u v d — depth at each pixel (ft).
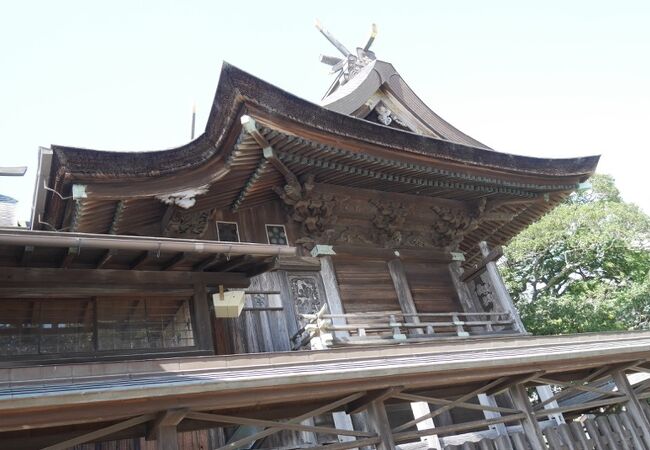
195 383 16.16
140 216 30.17
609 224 85.76
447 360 21.89
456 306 41.55
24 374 16.11
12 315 21.83
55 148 24.41
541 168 43.19
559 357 24.44
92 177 25.46
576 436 24.76
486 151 39.73
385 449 19.58
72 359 21.98
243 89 27.35
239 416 19.51
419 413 34.96
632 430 26.50
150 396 15.46
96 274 23.30
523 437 23.47
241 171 31.42
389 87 45.01
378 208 40.45
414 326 33.88
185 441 26.73
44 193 27.89
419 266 41.60
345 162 34.94
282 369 19.12
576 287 86.33
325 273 35.99
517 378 24.62
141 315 24.63
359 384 19.51
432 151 36.83
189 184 28.71
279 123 29.45
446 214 43.93
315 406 21.18
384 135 34.24
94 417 14.97
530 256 87.15
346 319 34.88
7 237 18.54
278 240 36.14
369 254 38.60
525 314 76.95
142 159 26.91
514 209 48.03
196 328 25.13
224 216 34.88
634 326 75.25
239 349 30.09
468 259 51.65
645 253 87.66
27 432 15.83
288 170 33.88
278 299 33.17
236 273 27.32
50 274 22.22
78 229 28.91
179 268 25.50
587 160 45.98
